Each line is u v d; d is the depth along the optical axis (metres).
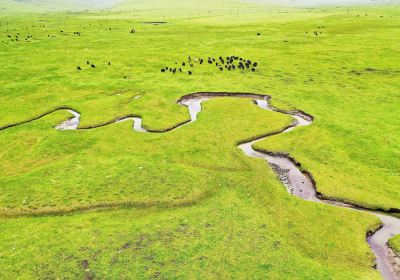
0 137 49.06
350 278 24.73
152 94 65.38
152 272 25.00
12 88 69.38
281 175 39.31
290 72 78.50
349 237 28.97
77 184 36.19
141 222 30.62
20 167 41.09
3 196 34.41
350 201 34.00
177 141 46.84
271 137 47.84
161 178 37.22
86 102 62.00
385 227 30.77
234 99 62.44
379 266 26.52
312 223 30.66
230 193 35.06
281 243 28.14
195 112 58.25
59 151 44.81
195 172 38.56
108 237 28.62
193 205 33.19
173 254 26.70
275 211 32.28
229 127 51.16
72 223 30.55
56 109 59.97
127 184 36.09
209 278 24.53
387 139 45.88
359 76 74.06
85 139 48.09
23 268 25.41
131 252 26.94
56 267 25.48
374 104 58.84
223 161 41.34
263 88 68.25
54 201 33.53
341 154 42.78
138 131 50.94
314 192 36.09
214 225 30.14
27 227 30.14
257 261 26.12
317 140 46.66
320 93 64.94
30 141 47.81
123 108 59.19
